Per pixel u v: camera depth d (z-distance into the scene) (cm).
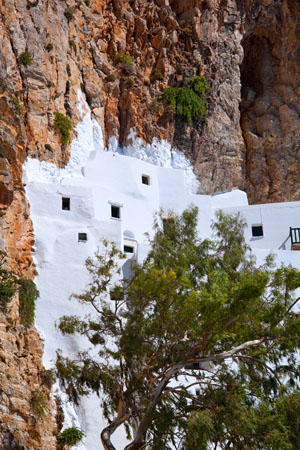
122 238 5588
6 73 5397
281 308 3606
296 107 7144
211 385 3831
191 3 6950
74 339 4891
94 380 3825
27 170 5434
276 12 7269
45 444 4347
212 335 3512
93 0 6525
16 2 5738
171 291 3628
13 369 4388
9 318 4572
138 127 6425
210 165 6725
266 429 3272
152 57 6706
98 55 6438
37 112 5634
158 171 6350
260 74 7444
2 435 4100
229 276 3959
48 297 5022
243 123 7262
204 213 6406
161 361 3641
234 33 7100
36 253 5175
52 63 5838
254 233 6303
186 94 6662
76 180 5731
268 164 7094
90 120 6209
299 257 5725
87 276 5175
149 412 3434
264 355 3697
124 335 3706
